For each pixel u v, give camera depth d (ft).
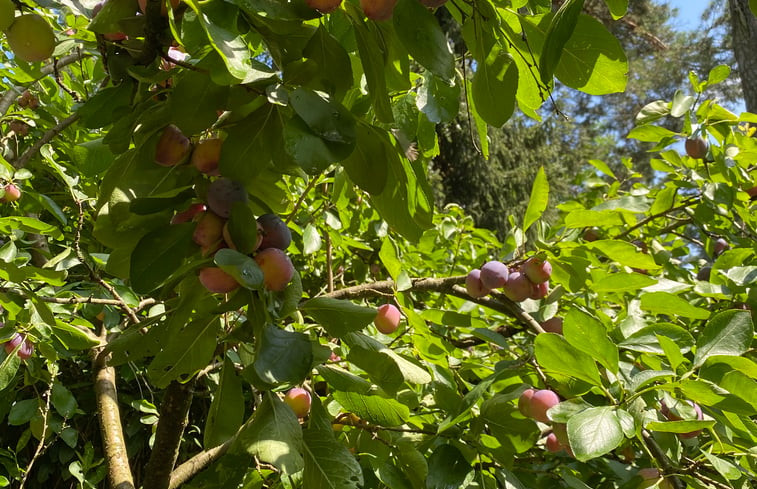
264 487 5.41
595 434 3.54
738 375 3.97
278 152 3.17
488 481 4.69
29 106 7.63
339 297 5.86
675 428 3.76
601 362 3.92
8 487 7.61
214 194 2.99
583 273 5.78
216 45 2.49
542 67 2.69
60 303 5.98
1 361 5.67
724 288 6.45
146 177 3.26
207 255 3.02
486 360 7.37
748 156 8.20
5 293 5.53
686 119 8.29
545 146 40.34
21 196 7.06
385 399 4.33
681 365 4.53
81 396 9.61
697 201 8.21
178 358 3.13
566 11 2.61
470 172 35.29
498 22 3.25
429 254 10.26
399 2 2.97
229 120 3.18
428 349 5.43
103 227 3.17
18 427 9.90
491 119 3.54
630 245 5.65
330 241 7.97
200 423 9.79
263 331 2.66
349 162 3.38
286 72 3.00
